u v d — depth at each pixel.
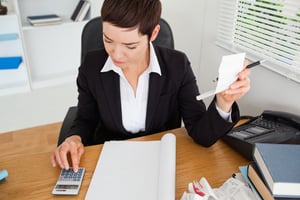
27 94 2.41
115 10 0.73
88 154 0.87
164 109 1.05
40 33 2.38
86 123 1.10
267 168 0.64
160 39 1.20
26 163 0.84
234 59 0.68
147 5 0.76
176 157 0.87
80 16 2.29
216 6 1.77
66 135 1.04
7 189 0.74
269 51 1.42
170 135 0.91
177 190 0.74
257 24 1.48
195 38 2.01
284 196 0.61
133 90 1.02
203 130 0.90
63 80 2.50
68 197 0.72
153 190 0.72
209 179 0.78
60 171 0.81
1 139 1.44
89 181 0.76
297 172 0.63
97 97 1.04
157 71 0.99
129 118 1.05
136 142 0.92
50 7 2.33
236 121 0.86
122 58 0.82
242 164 0.84
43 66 2.53
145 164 0.81
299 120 0.98
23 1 2.23
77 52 2.59
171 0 2.04
